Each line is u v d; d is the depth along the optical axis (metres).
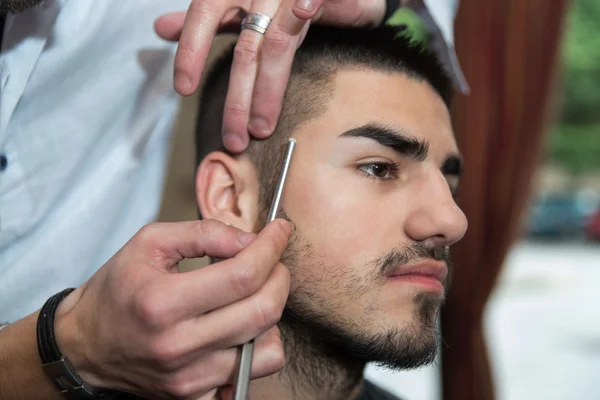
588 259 8.78
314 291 0.86
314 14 0.78
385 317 0.85
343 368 0.90
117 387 0.74
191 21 0.81
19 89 0.96
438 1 1.07
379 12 0.95
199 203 0.95
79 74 1.00
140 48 1.04
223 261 0.66
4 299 1.03
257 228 0.91
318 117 0.89
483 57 1.62
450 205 0.86
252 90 0.86
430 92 0.93
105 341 0.69
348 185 0.87
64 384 0.74
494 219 1.63
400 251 0.85
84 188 1.04
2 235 1.01
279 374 0.89
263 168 0.91
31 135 1.00
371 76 0.91
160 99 1.06
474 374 1.63
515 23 1.62
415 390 3.41
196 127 1.05
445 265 0.88
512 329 4.85
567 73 9.70
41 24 0.95
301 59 0.93
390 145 0.87
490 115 1.63
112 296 0.67
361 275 0.85
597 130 10.55
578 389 3.51
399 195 0.87
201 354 0.67
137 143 1.05
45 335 0.73
